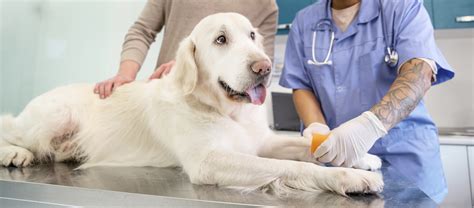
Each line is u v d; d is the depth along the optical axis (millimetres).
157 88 1238
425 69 1137
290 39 1630
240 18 1152
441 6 2461
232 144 1086
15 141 1340
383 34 1361
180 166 1156
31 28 2602
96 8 2830
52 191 897
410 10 1310
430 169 1310
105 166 1256
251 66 988
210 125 1061
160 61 1798
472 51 2680
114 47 2902
